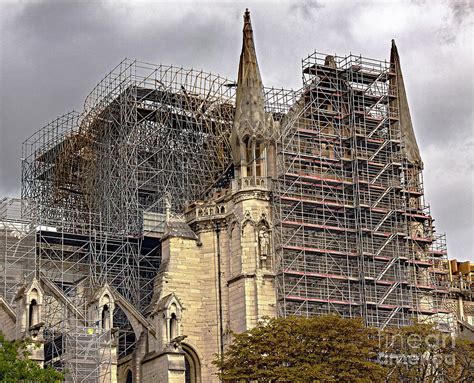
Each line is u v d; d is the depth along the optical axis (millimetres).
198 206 103438
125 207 109062
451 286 116812
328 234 102562
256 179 100312
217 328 99625
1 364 70750
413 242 108062
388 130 111250
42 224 109750
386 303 103312
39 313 90000
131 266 106688
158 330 94750
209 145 116750
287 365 85062
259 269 97812
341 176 105625
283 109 112188
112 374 89062
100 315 91875
